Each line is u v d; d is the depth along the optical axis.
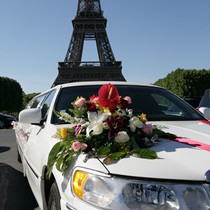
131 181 2.49
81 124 3.17
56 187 3.24
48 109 4.87
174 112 4.69
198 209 2.38
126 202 2.43
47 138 3.96
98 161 2.74
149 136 3.13
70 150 3.05
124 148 2.83
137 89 5.12
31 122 4.56
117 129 2.99
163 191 2.43
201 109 5.05
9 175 7.86
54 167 3.34
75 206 2.66
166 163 2.61
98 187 2.56
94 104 3.26
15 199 6.05
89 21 63.62
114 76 56.47
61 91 4.92
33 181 4.55
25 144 5.79
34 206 5.66
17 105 83.88
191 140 3.13
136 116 3.23
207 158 2.68
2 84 78.88
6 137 17.36
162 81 70.94
